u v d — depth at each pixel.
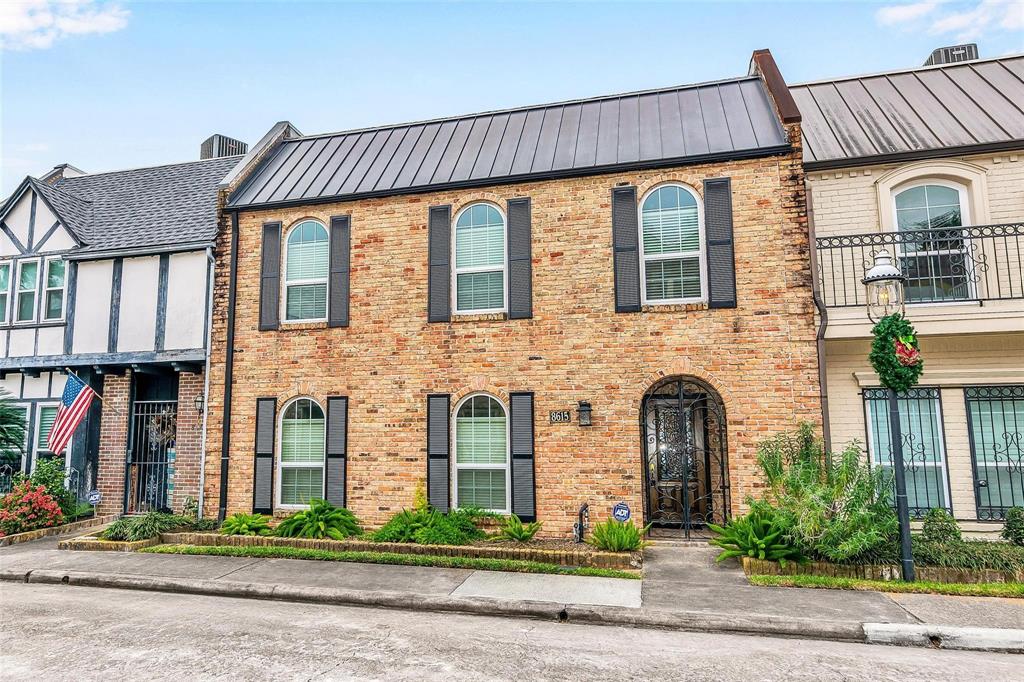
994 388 8.73
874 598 6.39
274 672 4.75
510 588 6.89
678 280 9.28
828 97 11.78
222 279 10.90
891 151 9.51
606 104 11.72
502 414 9.61
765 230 8.91
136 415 12.14
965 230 8.80
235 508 10.25
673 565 7.66
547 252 9.62
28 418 12.62
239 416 10.46
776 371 8.62
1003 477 8.60
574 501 9.04
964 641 5.39
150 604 6.80
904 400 9.02
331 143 12.66
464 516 9.10
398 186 10.41
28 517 10.28
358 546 8.57
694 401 9.07
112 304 12.09
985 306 8.32
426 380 9.82
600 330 9.27
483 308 9.94
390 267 10.23
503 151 10.82
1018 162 9.12
